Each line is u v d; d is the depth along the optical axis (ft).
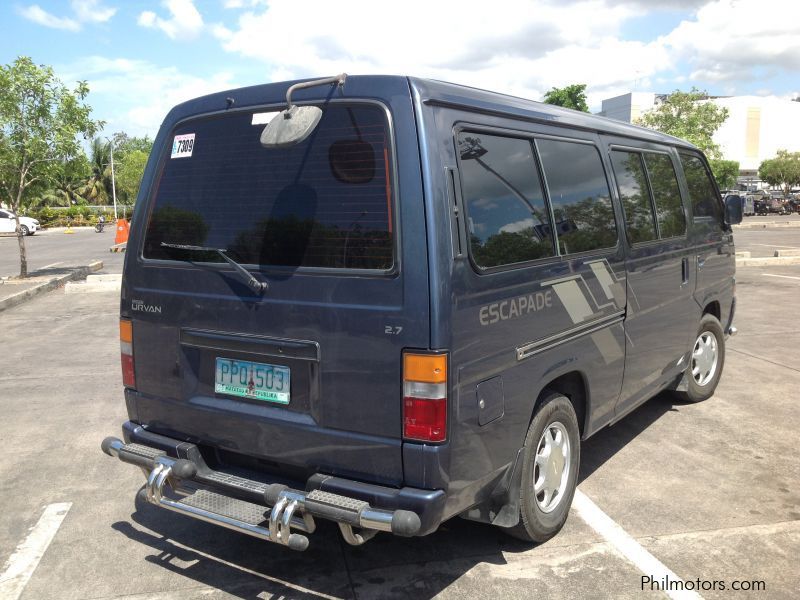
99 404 19.89
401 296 8.80
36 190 50.19
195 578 10.86
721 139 231.71
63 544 11.95
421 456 8.82
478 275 9.38
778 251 55.47
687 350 17.83
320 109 9.45
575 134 12.48
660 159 16.12
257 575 10.93
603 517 12.71
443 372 8.73
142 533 12.34
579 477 14.55
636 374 14.73
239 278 10.19
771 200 151.74
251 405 10.28
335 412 9.42
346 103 9.42
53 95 47.39
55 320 33.65
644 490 13.87
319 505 9.00
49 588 10.58
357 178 9.26
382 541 11.96
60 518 12.92
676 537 11.98
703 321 18.85
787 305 35.12
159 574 10.98
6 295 40.47
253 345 10.08
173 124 11.45
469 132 9.71
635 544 11.74
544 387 11.50
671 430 17.34
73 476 14.87
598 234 12.77
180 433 11.23
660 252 15.34
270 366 10.02
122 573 11.02
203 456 11.07
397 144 8.94
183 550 11.74
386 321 8.90
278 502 9.28
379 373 9.02
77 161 49.62
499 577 10.77
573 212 12.01
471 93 10.08
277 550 11.71
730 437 16.84
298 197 9.76
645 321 14.85
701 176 18.69
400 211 8.84
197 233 10.77
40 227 130.21
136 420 11.91
